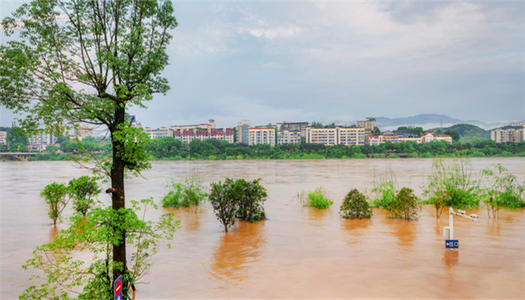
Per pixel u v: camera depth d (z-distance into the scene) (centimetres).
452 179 1642
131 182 3188
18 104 555
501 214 1408
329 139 18738
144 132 594
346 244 996
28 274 797
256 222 1327
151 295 659
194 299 636
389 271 766
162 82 708
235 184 1300
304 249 954
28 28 586
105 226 571
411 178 3381
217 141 14938
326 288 675
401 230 1160
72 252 930
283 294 652
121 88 600
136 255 646
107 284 579
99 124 623
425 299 619
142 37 648
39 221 1412
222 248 978
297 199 1956
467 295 634
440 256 869
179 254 923
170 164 8619
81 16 625
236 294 656
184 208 1662
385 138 18912
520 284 683
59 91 568
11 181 3541
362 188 2509
